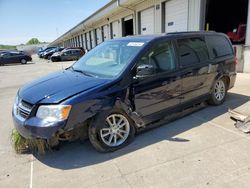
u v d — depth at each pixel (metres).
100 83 3.36
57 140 3.29
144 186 2.66
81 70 4.13
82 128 3.28
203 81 4.63
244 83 7.27
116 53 4.02
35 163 3.26
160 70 3.86
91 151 3.49
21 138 3.53
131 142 3.68
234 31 11.12
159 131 4.03
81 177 2.89
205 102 5.20
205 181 2.69
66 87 3.33
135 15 17.19
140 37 4.20
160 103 3.92
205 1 10.55
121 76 3.46
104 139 3.39
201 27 10.73
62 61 25.33
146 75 3.51
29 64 24.25
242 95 5.93
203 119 4.46
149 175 2.85
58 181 2.84
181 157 3.20
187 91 4.33
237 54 9.09
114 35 23.34
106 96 3.29
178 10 12.21
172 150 3.39
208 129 4.02
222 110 4.89
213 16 12.60
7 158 3.43
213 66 4.78
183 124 4.27
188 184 2.65
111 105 3.33
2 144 3.90
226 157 3.14
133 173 2.91
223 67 5.07
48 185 2.78
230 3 13.12
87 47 37.47
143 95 3.66
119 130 3.52
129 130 3.60
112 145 3.45
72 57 25.81
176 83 4.07
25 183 2.84
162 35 4.11
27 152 3.57
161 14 13.59
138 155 3.31
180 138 3.73
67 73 4.11
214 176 2.77
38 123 3.03
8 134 4.34
